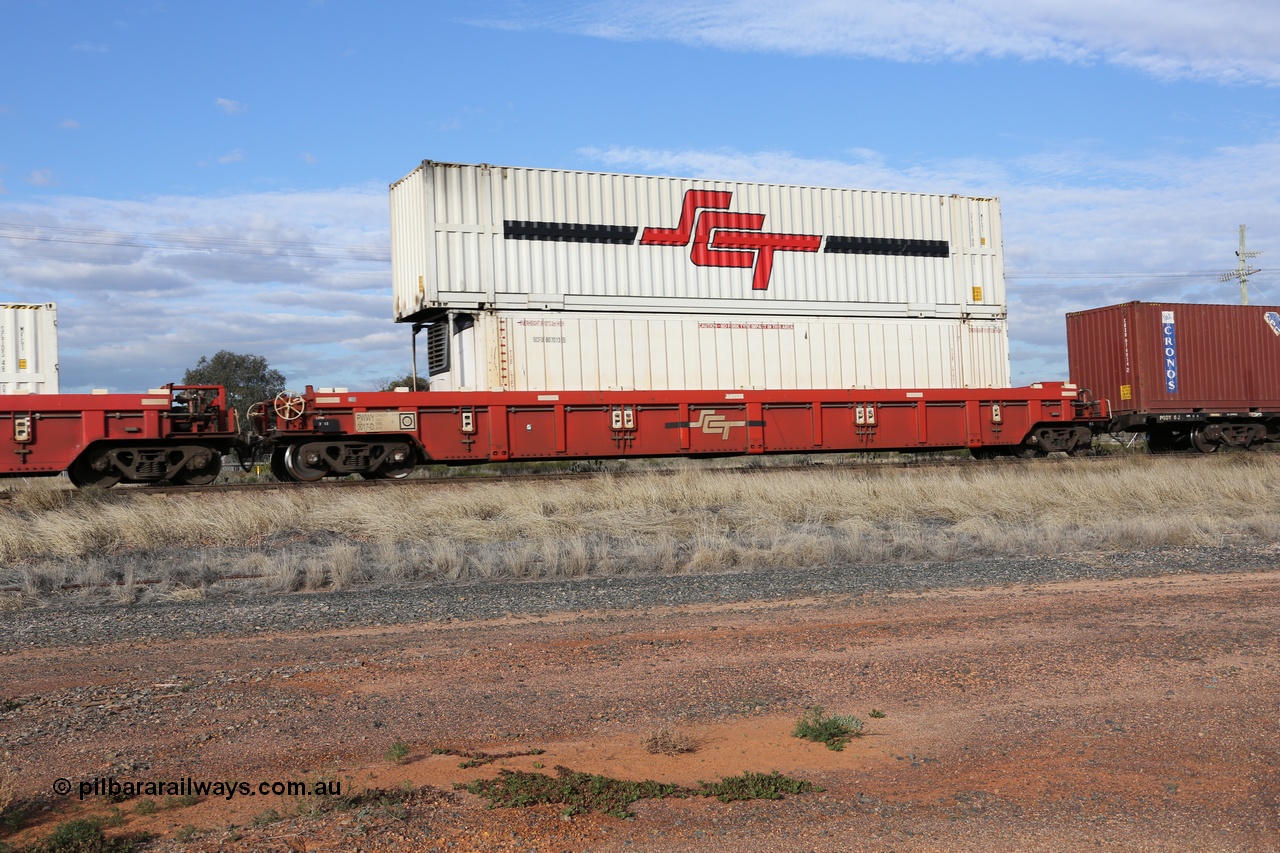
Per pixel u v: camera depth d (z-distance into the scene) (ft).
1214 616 26.40
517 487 55.36
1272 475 63.16
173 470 59.82
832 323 73.92
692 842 12.89
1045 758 15.83
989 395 77.92
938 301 77.97
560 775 15.24
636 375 68.39
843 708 18.69
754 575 35.55
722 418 69.62
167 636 25.94
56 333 62.28
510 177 66.39
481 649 23.67
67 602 31.50
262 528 45.91
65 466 56.70
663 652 23.11
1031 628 25.27
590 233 67.92
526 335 65.82
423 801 14.25
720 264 71.10
